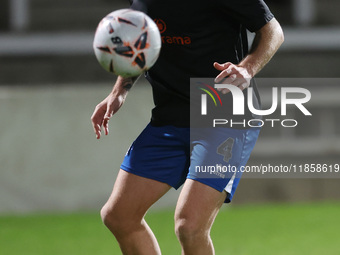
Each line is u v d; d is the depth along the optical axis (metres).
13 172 36.19
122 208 13.47
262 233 27.12
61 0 44.97
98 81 42.19
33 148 36.31
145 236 13.66
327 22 45.19
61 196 36.31
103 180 36.38
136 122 36.47
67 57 42.22
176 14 13.05
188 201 12.84
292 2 44.62
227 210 35.25
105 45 11.99
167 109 13.82
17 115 36.34
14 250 24.08
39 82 42.19
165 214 33.97
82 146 36.41
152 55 12.12
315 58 42.16
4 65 42.22
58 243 25.45
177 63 13.48
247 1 12.66
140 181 13.61
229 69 12.05
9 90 37.97
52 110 36.41
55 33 42.28
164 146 13.74
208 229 12.95
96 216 33.44
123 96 14.64
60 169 36.34
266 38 12.72
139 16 12.09
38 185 36.25
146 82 38.28
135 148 13.89
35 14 44.97
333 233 26.70
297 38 42.09
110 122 36.34
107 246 24.52
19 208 36.16
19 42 42.12
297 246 23.98
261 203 38.59
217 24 13.11
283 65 41.88
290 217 31.69
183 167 13.88
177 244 24.39
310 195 39.16
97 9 44.88
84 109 36.50
